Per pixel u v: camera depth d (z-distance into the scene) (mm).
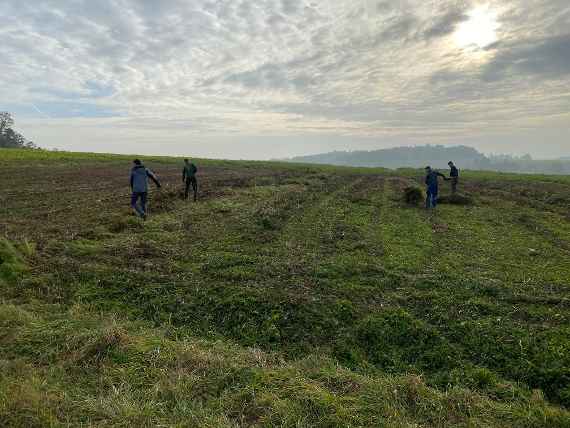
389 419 4348
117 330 6066
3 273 8547
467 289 8656
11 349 5793
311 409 4445
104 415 4336
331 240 12883
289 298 7867
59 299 7832
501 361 6078
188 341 6363
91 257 10047
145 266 9570
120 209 16250
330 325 7195
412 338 6727
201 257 10516
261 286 8539
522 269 10430
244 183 27359
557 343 6305
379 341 6738
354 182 32688
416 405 4691
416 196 21703
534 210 20172
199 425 4195
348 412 4383
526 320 7293
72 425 4180
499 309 7688
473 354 6277
